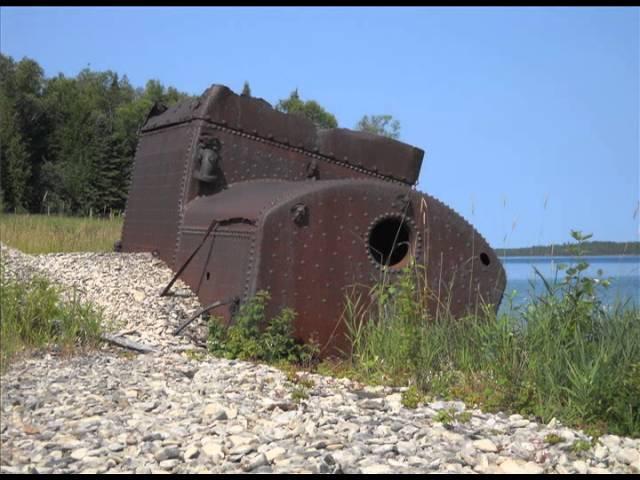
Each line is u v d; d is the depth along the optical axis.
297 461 6.02
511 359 8.89
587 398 8.03
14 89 68.56
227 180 13.29
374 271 11.24
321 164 13.98
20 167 55.44
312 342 10.65
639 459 6.86
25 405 6.87
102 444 6.16
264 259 10.65
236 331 10.11
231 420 6.87
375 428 6.99
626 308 9.33
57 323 9.36
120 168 57.69
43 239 18.98
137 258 13.77
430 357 9.12
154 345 9.79
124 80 100.25
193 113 13.44
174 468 5.81
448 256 11.87
